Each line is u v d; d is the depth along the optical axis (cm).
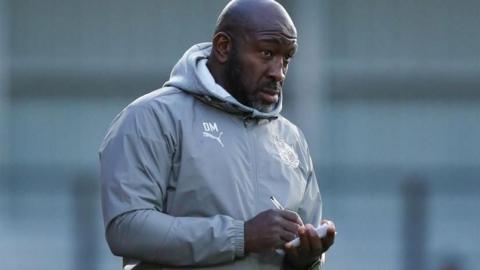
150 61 5609
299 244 1077
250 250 1072
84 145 5562
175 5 5612
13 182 4903
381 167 4862
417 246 3572
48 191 4884
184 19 5609
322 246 1085
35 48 5612
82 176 3712
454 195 4709
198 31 5609
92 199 3581
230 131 1105
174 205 1088
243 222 1074
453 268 3572
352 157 5450
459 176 4766
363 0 5575
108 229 1080
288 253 1104
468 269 4119
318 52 5325
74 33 5622
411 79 5509
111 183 1080
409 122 5481
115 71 5597
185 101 1106
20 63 5597
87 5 5622
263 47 1093
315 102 5209
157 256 1069
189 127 1094
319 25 5400
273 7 1103
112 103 5597
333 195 4756
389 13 5575
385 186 4753
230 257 1072
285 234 1071
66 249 4416
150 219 1065
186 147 1087
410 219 3594
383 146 5472
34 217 4806
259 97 1105
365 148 5459
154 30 5606
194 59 1117
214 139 1096
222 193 1085
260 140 1118
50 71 5588
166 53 5612
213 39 1119
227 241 1066
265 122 1130
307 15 5231
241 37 1098
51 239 4616
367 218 4631
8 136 5522
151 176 1080
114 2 5619
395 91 5512
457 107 5491
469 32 5544
